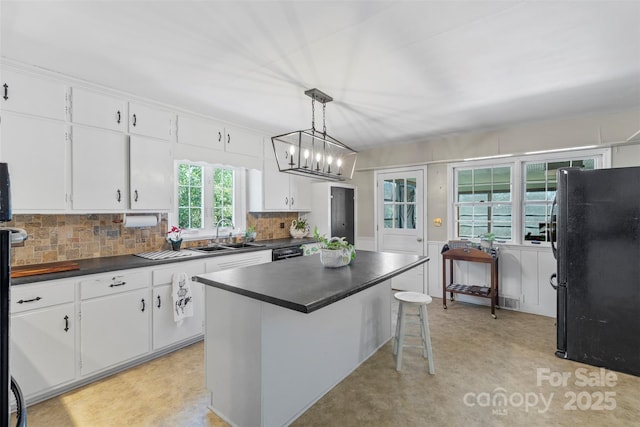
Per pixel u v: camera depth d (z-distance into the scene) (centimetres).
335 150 537
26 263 250
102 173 267
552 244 298
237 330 192
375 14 171
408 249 503
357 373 258
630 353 253
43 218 259
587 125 354
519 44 203
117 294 251
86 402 217
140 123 292
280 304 159
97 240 290
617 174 257
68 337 225
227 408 199
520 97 296
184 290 294
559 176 283
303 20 176
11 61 218
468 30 187
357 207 557
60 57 217
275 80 255
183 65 229
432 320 378
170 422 198
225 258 334
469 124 388
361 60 223
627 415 204
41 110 234
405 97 294
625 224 254
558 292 284
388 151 513
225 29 185
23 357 206
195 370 260
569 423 197
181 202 370
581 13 172
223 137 368
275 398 188
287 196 459
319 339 224
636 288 251
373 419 202
